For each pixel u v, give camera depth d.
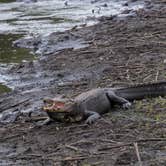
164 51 24.31
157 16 33.62
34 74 23.86
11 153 15.13
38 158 14.55
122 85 19.83
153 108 17.06
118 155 14.04
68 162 14.02
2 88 22.55
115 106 17.94
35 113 18.25
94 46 27.27
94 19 37.69
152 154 13.91
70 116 16.58
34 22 38.81
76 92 19.83
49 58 26.39
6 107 19.64
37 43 31.09
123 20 33.91
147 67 21.83
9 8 46.94
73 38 30.64
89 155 14.25
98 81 21.00
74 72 23.05
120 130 15.55
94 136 15.40
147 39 26.98
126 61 23.30
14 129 16.88
